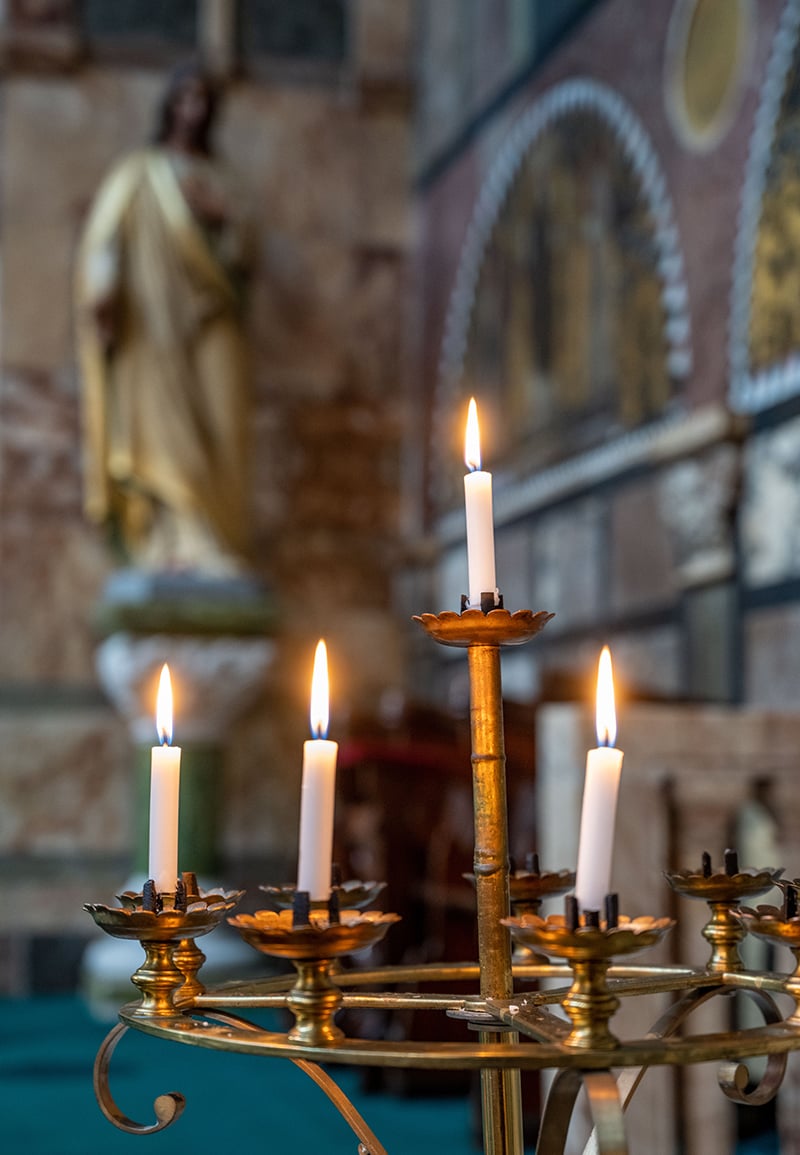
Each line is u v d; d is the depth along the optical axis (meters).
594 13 6.87
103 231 8.04
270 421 9.02
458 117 8.66
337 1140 4.77
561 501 7.07
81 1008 7.79
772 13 5.34
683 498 5.73
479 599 1.34
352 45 9.33
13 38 8.75
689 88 5.93
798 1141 3.57
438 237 8.90
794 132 5.18
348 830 5.57
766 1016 1.47
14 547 8.50
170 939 1.36
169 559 8.05
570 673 5.15
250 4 9.22
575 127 7.03
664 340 6.08
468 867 5.23
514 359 7.75
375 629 9.05
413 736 5.47
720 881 1.50
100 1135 4.89
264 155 9.17
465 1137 4.76
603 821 1.12
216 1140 4.81
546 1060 1.05
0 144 8.74
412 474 9.17
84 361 8.20
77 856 8.41
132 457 7.98
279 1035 1.18
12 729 8.41
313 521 9.03
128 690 8.02
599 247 6.73
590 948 1.06
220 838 8.55
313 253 9.18
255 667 8.02
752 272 5.42
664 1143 3.48
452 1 8.78
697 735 3.61
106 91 8.91
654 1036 1.43
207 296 8.12
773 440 5.24
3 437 8.53
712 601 5.64
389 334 9.23
